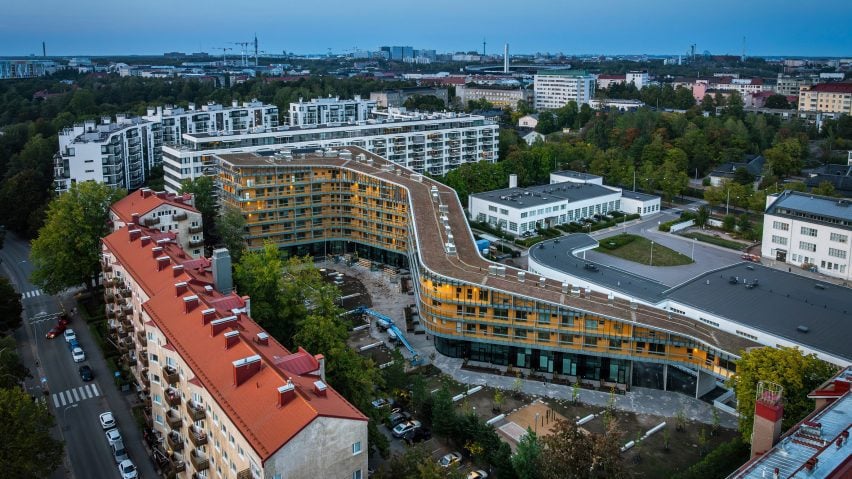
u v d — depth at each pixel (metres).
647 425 147.25
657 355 159.50
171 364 125.38
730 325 166.00
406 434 140.88
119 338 169.50
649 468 132.12
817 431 94.81
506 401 156.88
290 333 160.00
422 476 105.56
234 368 102.31
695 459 135.12
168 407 126.31
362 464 99.25
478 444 131.75
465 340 175.25
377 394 151.38
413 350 180.38
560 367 170.00
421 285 183.50
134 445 139.50
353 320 198.00
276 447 89.38
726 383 141.25
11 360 143.00
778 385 103.06
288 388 96.06
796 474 84.25
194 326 121.56
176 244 181.00
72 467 132.00
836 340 153.88
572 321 163.75
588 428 146.38
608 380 166.00
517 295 166.25
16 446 110.25
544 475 114.06
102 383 162.62
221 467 106.44
